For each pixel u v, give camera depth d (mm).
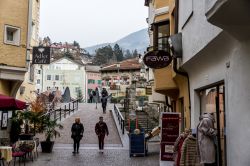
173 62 16219
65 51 150375
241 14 7453
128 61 106750
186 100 16344
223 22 7906
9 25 22172
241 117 8719
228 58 9875
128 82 99500
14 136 21625
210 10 7852
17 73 22500
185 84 16578
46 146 21125
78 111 41656
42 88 99375
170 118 14633
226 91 10008
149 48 22328
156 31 19750
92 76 113312
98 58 165375
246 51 8516
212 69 11648
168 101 25344
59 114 37406
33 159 18141
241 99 8742
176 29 16109
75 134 21000
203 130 9867
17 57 22438
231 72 9469
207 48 10891
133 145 19703
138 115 42688
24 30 22984
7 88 22703
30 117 21406
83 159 18375
